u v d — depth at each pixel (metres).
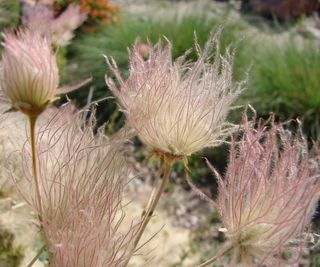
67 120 0.19
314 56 0.75
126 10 0.97
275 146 0.17
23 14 0.28
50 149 0.18
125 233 0.19
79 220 0.16
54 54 0.15
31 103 0.14
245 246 0.16
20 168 0.18
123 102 0.18
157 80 0.18
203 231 0.50
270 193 0.16
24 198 0.16
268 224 0.16
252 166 0.17
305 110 0.65
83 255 0.16
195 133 0.18
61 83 0.57
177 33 0.71
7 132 0.18
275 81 0.68
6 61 0.13
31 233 0.18
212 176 0.61
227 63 0.19
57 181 0.17
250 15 1.17
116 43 0.72
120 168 0.17
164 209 0.55
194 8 0.87
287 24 1.12
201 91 0.19
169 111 0.18
